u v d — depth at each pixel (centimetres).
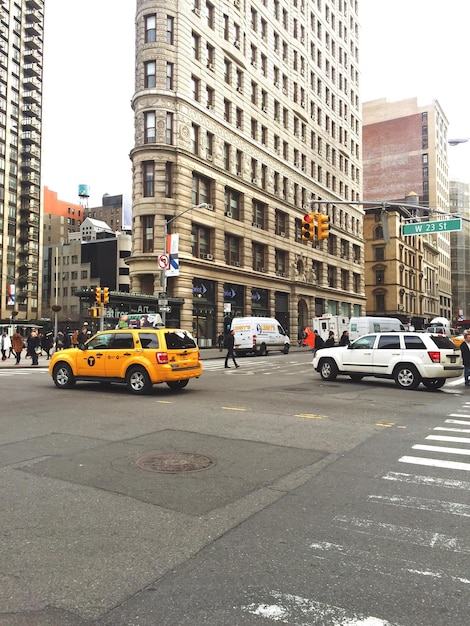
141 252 3559
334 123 6456
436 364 1421
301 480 569
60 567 363
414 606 312
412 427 885
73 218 12988
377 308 7838
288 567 361
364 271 7781
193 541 406
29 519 454
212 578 346
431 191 9638
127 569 360
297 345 5144
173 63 3688
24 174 8069
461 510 477
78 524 442
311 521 448
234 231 4250
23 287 8012
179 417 966
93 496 514
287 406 1116
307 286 5409
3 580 346
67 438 780
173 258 2766
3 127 7638
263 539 410
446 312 11038
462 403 1197
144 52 3653
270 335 3459
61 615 304
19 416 978
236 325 3359
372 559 375
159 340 1309
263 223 4778
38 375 1936
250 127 4566
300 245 5388
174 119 3653
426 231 2036
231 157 4266
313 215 1944
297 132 5459
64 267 8938
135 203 3616
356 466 628
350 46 7112
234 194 4375
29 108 8106
